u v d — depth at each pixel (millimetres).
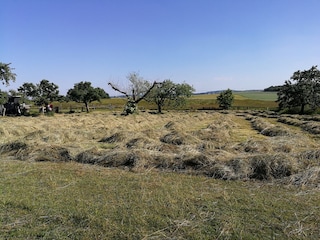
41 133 12070
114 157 7652
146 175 6609
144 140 10000
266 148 9164
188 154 7551
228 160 6977
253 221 4199
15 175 6531
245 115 36188
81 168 7242
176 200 5004
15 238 3730
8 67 32000
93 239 3729
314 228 3998
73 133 12852
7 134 13359
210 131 14102
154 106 61844
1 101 38031
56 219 4258
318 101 42562
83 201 4941
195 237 3762
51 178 6250
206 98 85750
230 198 5117
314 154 7480
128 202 4910
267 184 5949
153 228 4008
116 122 20875
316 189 5555
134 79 41375
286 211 4543
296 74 45125
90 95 46719
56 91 47281
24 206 4699
